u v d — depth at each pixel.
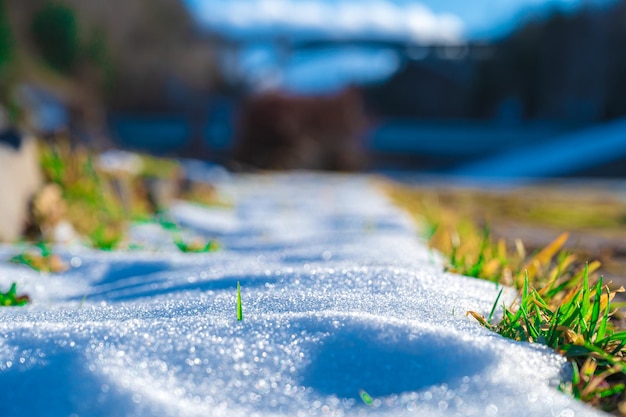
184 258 3.16
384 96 49.31
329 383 1.28
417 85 49.38
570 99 46.75
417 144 34.25
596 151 27.30
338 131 21.19
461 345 1.34
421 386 1.25
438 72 49.31
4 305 2.24
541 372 1.34
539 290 2.18
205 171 13.09
